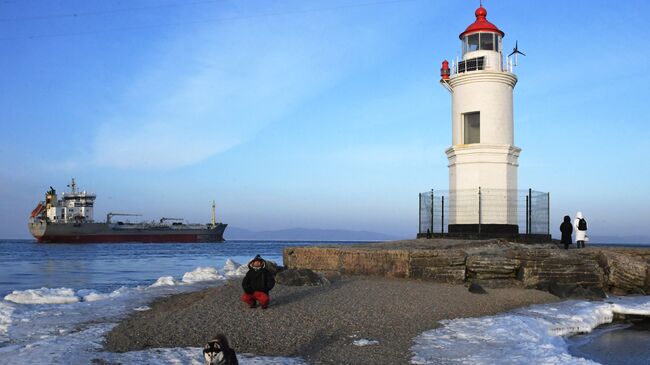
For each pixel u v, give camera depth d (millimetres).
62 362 8234
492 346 9766
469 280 19188
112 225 114625
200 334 10328
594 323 13961
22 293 17047
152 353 8922
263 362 8461
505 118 26438
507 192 25453
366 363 8609
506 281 18922
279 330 10664
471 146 25766
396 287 16734
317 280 16734
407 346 9734
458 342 10070
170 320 11391
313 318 11734
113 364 8180
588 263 19500
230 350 6410
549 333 11992
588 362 8688
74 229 112500
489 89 26219
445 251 19844
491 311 14078
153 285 21594
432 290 16375
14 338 10727
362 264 20734
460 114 27000
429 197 26734
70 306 15062
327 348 9492
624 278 19719
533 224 25078
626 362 10125
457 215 25984
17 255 69125
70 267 44781
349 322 11508
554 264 19078
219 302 13312
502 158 25688
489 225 25188
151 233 119750
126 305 15234
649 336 12875
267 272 12672
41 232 112750
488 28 26969
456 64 27578
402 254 19859
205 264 49781
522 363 8578
